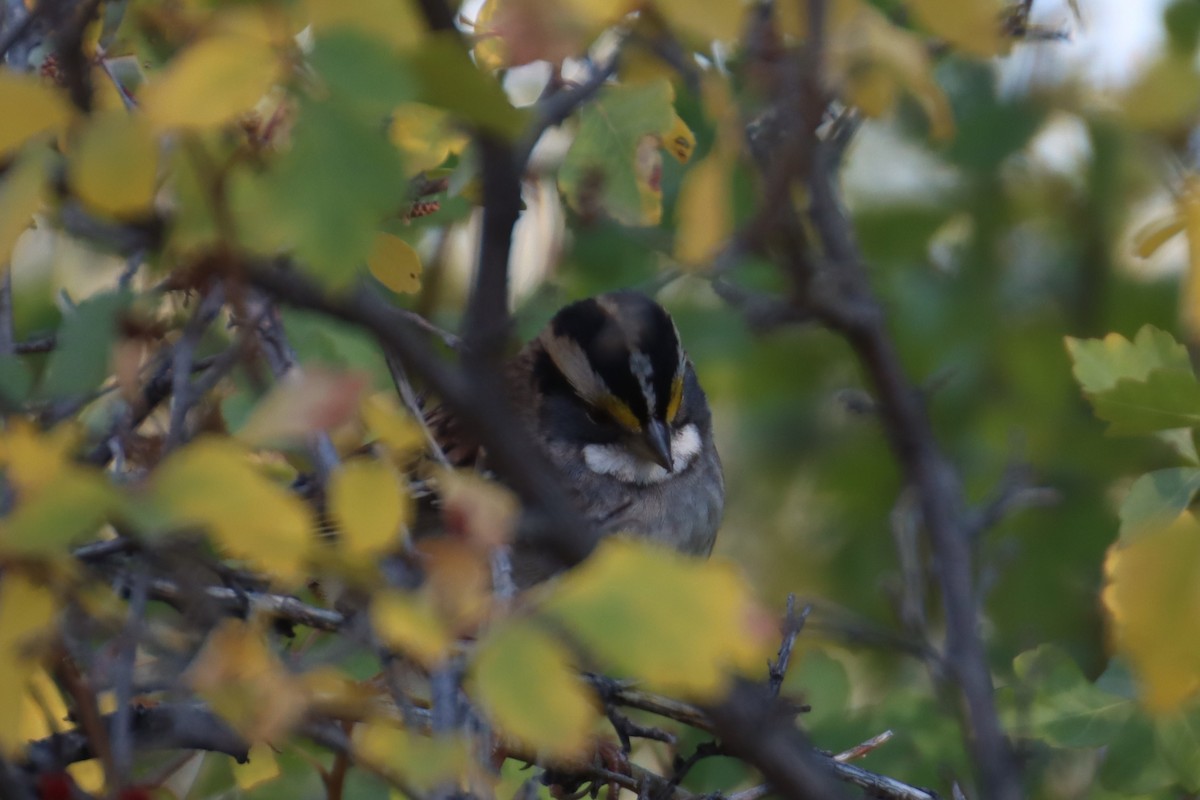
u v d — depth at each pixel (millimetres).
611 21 4809
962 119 11008
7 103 4250
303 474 6660
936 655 7887
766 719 5113
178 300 6566
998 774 6805
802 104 5355
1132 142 10789
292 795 7406
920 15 5070
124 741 4945
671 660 3986
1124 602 5273
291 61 4105
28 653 4727
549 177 8750
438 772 4449
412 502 5684
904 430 7637
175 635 5516
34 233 9180
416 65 4234
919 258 11852
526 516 4555
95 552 5484
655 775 7516
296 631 7953
